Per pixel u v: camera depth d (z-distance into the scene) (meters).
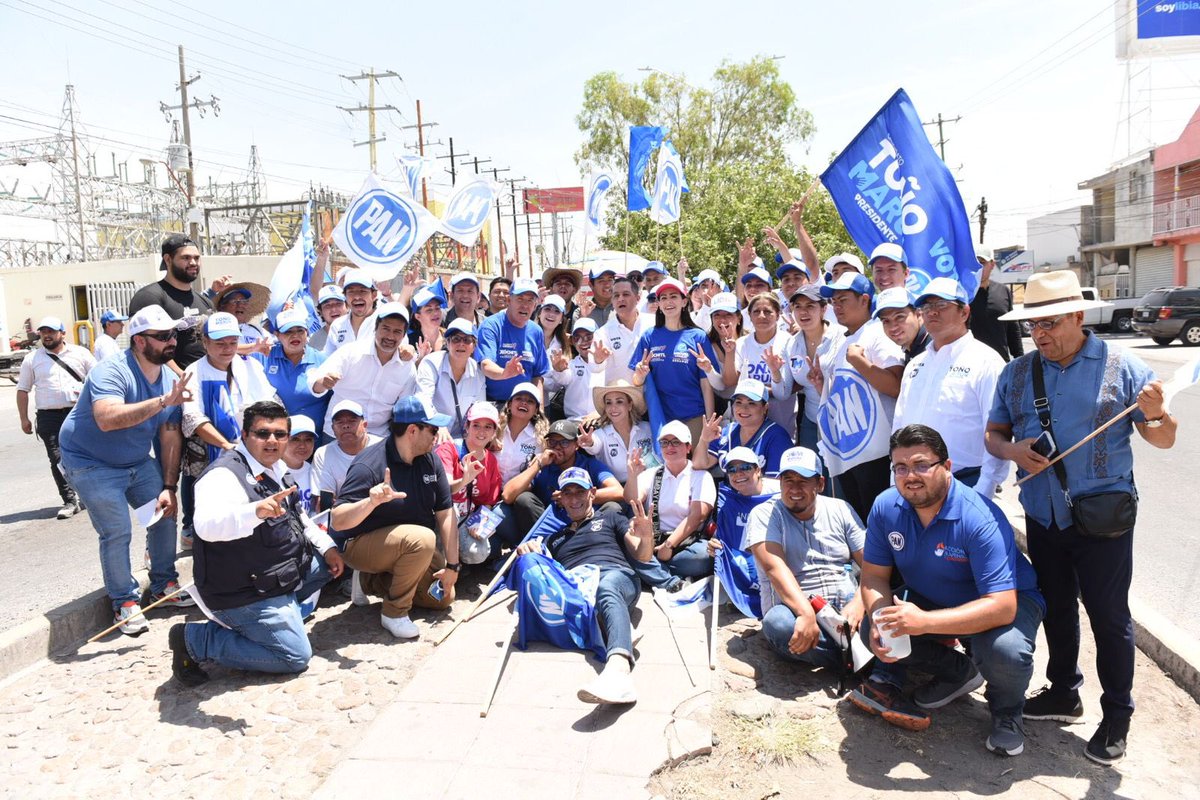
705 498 5.39
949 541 3.50
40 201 34.75
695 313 8.22
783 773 3.29
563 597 4.44
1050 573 3.55
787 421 6.07
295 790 3.26
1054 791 3.13
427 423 4.77
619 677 3.78
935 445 3.41
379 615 5.11
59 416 7.89
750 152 35.12
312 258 7.92
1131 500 3.17
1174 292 24.14
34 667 4.48
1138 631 4.31
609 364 6.80
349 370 5.75
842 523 4.44
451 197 8.19
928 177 5.35
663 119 34.62
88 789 3.32
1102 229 39.75
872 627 3.50
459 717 3.70
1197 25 26.70
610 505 5.27
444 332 6.22
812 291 5.39
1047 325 3.29
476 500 5.68
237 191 37.56
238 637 4.20
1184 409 12.62
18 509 8.52
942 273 5.29
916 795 3.13
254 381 5.52
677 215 10.31
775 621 4.14
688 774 3.29
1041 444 3.40
